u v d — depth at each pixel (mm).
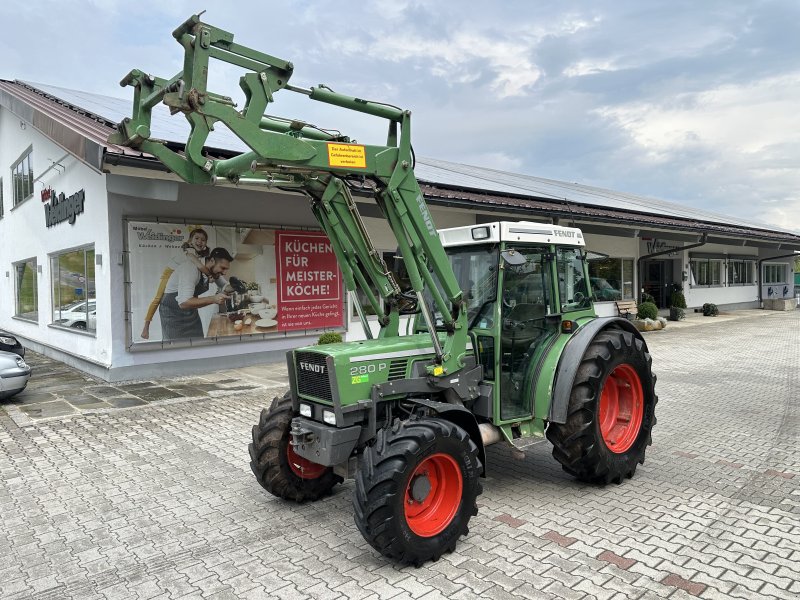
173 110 3320
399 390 4105
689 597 3184
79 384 9602
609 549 3762
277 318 11422
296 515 4449
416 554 3506
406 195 4105
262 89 3457
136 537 4086
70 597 3324
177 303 10156
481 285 4754
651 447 6062
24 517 4453
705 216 26250
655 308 18562
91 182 10156
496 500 4637
